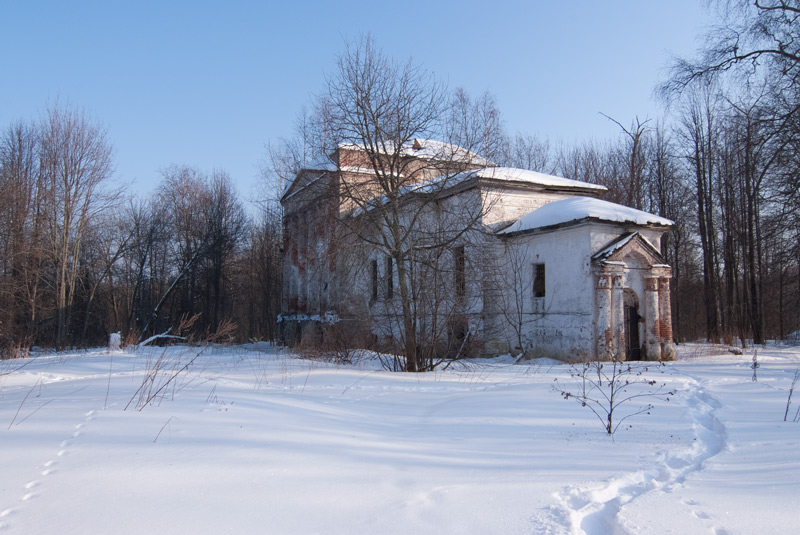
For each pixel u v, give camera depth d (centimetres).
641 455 650
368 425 859
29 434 662
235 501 455
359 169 2106
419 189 2008
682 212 4097
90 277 4484
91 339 4509
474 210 2327
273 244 5122
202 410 840
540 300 2558
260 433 701
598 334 2288
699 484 530
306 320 3600
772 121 2173
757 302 3356
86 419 751
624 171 4322
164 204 4919
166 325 4659
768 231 2428
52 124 3641
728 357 2477
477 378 1642
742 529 405
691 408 1031
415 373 1802
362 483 512
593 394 1213
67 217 3666
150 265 4819
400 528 404
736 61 2255
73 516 418
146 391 1044
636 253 2386
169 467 541
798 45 2105
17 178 3497
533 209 2811
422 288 1972
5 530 392
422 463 598
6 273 3241
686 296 4397
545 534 389
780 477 539
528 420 905
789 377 1580
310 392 1267
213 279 4762
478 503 456
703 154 3541
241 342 5116
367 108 1939
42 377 1611
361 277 2255
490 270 2442
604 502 477
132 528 397
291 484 504
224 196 4978
